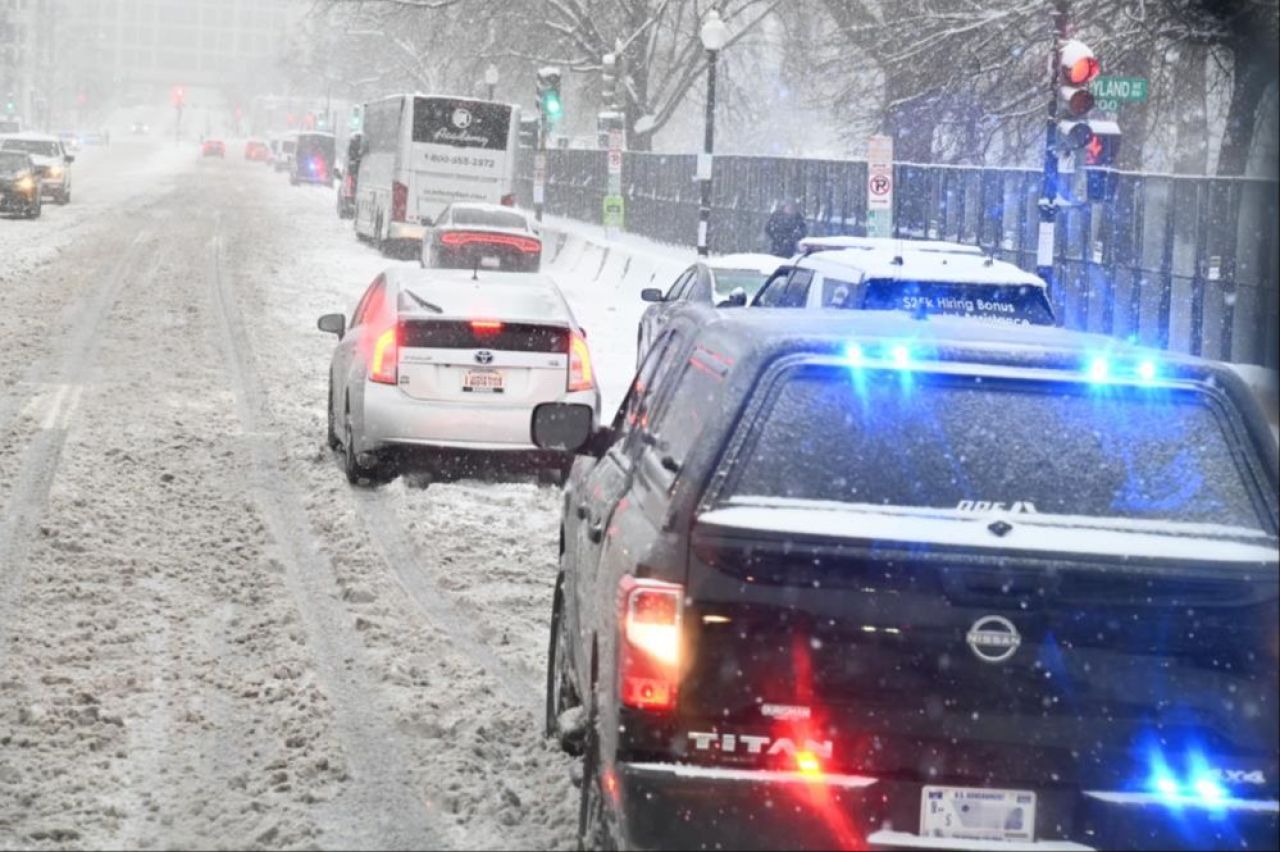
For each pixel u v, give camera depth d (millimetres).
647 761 9102
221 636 17734
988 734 9047
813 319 10672
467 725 15008
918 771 9062
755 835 9008
